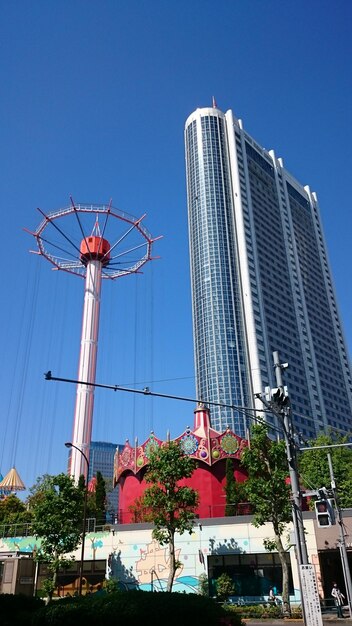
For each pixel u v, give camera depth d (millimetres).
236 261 175875
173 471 37000
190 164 195875
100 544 42375
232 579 39062
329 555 39781
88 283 78000
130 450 52844
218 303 167375
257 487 35625
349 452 56781
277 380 22062
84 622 16906
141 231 79938
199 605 17547
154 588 39750
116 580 39000
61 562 38031
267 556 39125
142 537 41812
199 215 184125
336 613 33469
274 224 197375
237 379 156250
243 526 40031
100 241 79625
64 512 39000
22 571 40344
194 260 180500
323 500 20469
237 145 195625
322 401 178500
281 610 32750
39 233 76688
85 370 72500
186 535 40875
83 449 67188
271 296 178000
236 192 185250
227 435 50438
